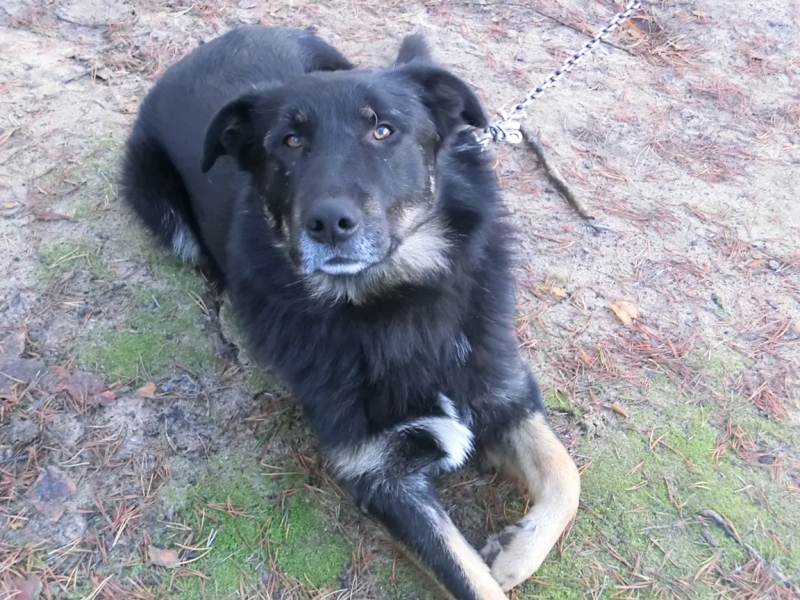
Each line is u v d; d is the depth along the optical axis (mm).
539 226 1204
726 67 1520
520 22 1592
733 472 952
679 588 865
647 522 910
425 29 1543
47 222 1149
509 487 948
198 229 1146
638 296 1123
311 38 1260
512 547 865
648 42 1570
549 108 1377
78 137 1260
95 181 1208
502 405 924
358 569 879
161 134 1149
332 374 891
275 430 975
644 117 1383
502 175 1274
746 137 1364
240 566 875
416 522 853
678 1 1674
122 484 918
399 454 883
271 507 917
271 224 892
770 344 1072
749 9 1676
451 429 903
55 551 865
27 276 1087
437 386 902
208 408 988
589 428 986
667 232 1205
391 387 889
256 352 949
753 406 1011
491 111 1354
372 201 825
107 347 1032
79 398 976
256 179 913
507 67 1458
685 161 1314
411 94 883
